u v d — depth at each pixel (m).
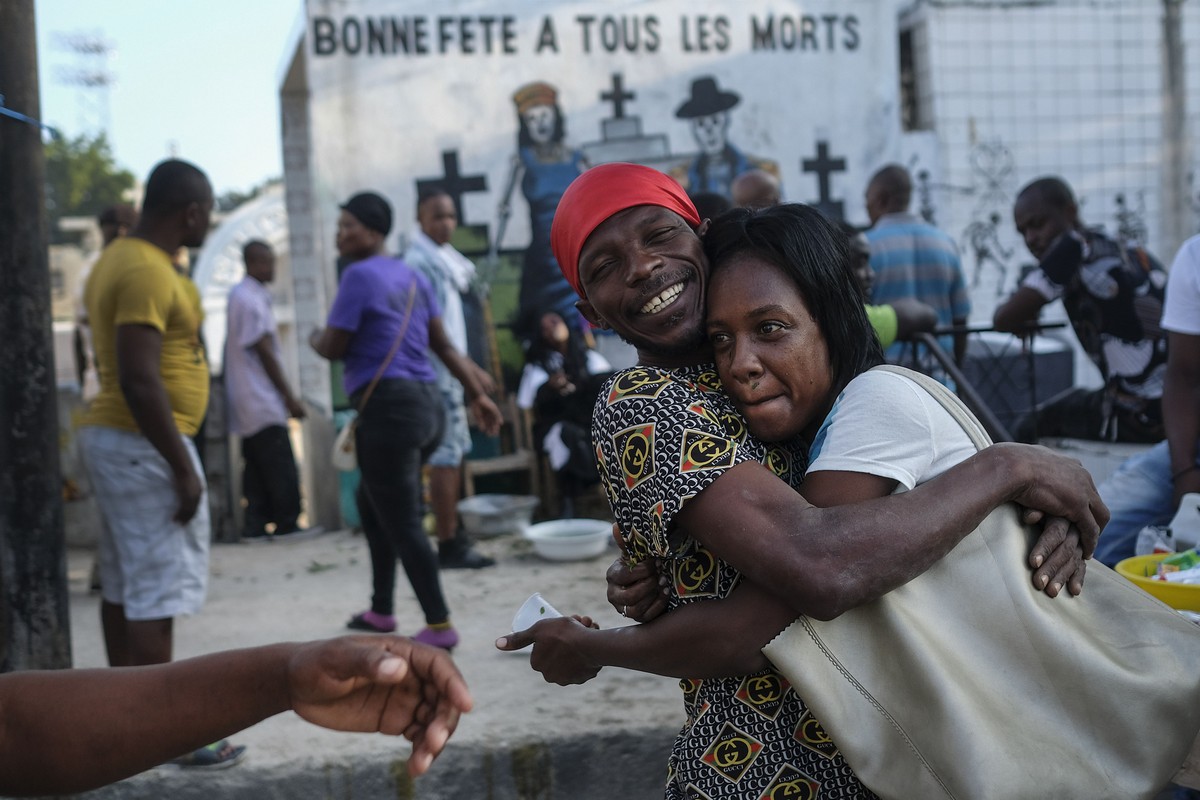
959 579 1.31
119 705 1.04
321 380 8.14
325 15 6.57
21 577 2.90
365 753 2.91
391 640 1.06
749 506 1.26
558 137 6.94
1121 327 3.88
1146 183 8.04
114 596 3.21
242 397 6.55
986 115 7.77
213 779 2.82
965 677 1.28
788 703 1.38
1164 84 8.02
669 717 3.08
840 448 1.32
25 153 2.80
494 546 5.77
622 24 6.99
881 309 3.59
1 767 1.04
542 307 6.94
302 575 5.40
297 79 7.87
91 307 3.11
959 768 1.24
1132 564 2.30
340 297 3.93
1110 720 1.29
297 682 1.02
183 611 3.10
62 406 6.47
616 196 1.43
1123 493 3.02
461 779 2.92
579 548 5.32
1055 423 5.43
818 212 1.44
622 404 1.38
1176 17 7.96
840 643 1.29
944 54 7.70
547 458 6.53
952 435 1.34
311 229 8.19
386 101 6.68
